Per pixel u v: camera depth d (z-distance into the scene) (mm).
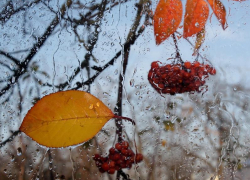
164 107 503
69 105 274
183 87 404
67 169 487
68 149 471
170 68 396
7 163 491
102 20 469
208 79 443
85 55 460
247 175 537
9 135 479
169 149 524
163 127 510
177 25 343
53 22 490
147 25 439
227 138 549
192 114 527
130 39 449
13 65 488
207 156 543
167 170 516
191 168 532
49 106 271
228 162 543
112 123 407
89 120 276
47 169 492
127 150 368
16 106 477
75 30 480
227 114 542
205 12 345
